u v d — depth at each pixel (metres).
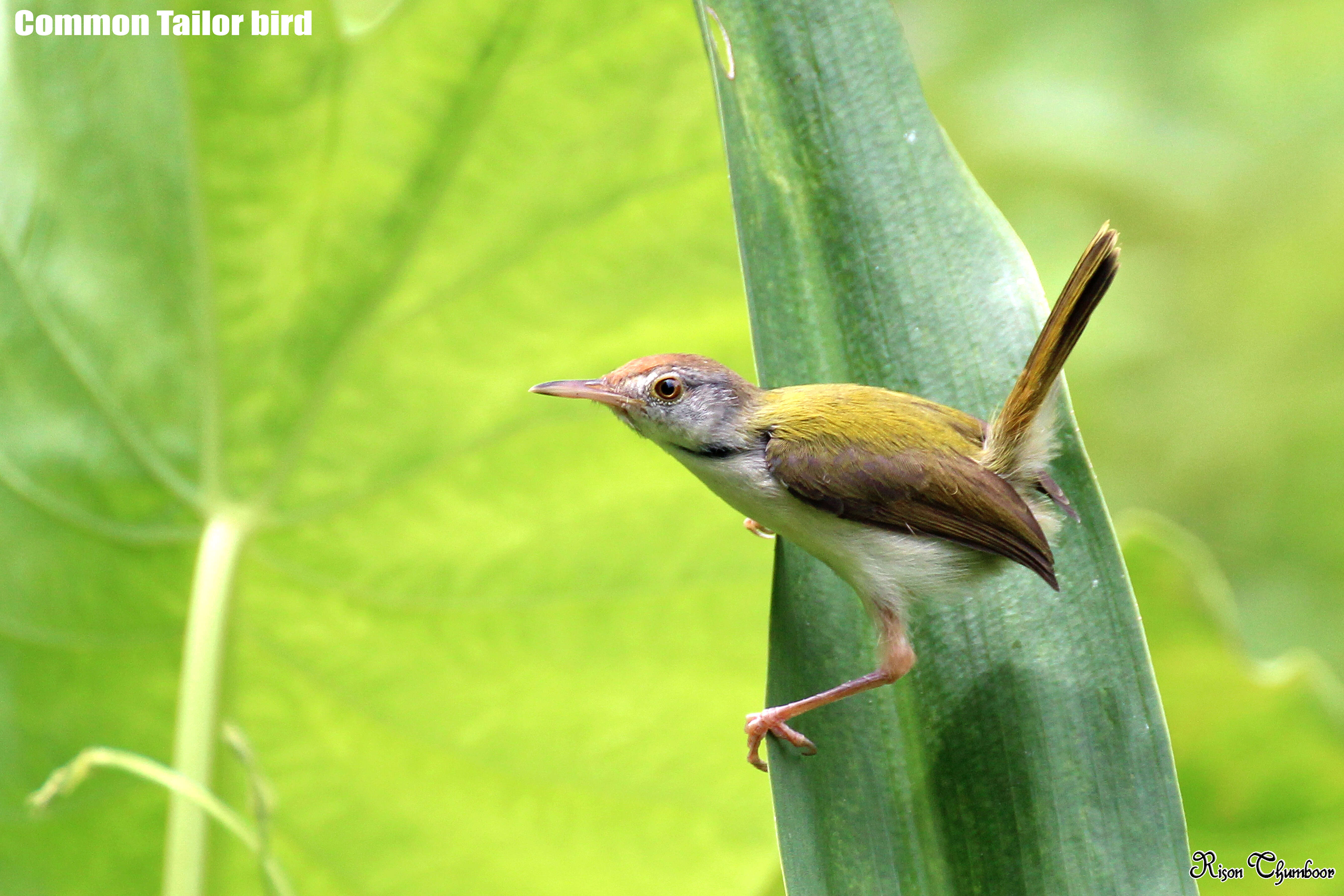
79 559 3.09
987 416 3.03
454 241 3.08
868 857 3.01
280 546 3.09
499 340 3.08
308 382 3.08
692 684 3.11
